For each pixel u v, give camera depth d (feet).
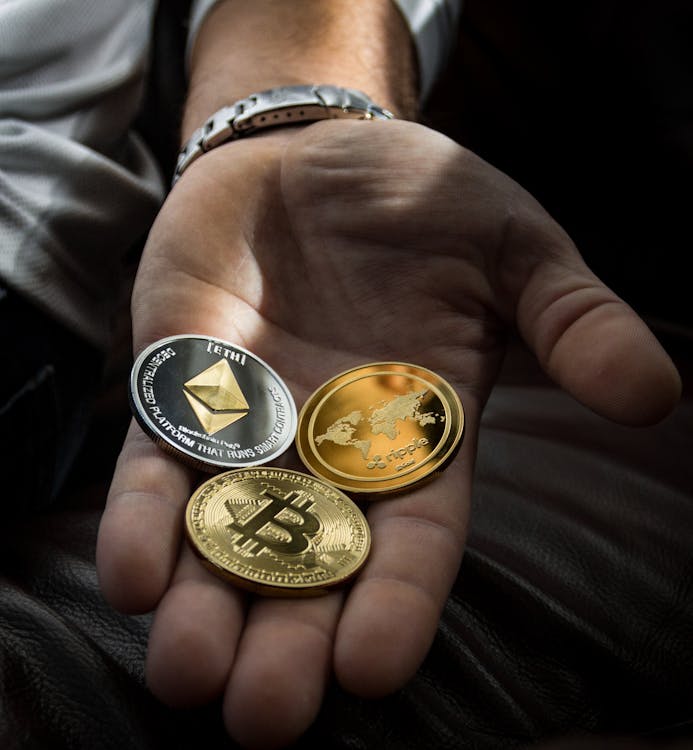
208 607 1.08
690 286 1.86
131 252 1.84
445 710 1.14
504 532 1.29
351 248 1.35
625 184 2.04
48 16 1.47
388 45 1.71
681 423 1.46
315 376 1.34
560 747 0.91
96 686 1.13
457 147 1.35
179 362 1.27
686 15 1.88
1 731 1.09
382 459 1.23
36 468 1.44
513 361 1.65
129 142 1.68
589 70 2.03
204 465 1.20
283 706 1.03
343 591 1.11
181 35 1.86
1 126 1.45
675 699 1.16
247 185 1.38
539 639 1.20
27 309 1.42
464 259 1.31
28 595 1.19
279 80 1.62
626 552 1.27
